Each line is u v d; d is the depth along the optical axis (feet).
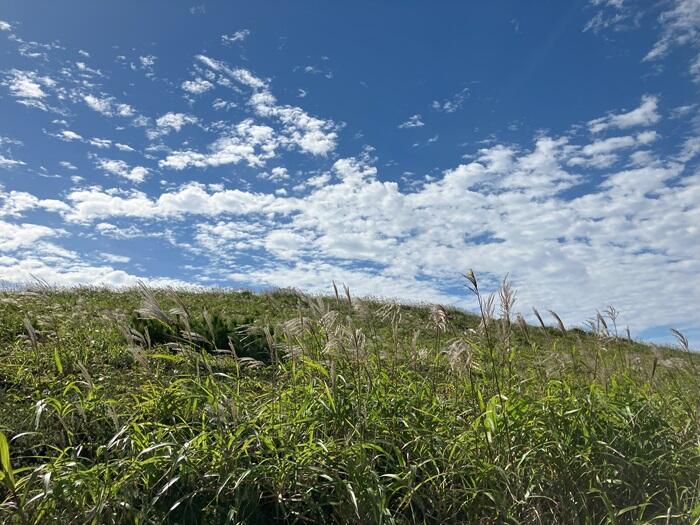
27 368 25.55
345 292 22.80
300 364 23.48
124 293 60.44
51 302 45.24
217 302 59.00
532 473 18.53
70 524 15.11
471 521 17.72
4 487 16.81
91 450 18.66
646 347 44.78
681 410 24.61
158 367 26.94
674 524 17.85
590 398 21.99
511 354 22.07
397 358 25.49
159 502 16.24
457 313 69.46
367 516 16.44
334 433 19.63
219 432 18.03
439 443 19.15
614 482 18.70
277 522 16.87
